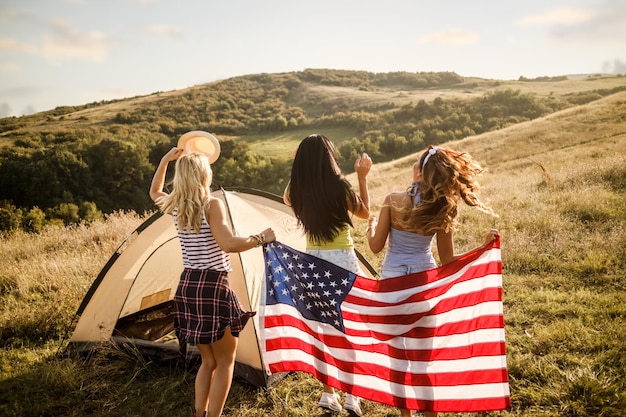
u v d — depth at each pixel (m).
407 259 3.12
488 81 171.88
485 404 3.03
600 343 4.13
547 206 9.12
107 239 9.49
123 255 4.70
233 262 4.26
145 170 59.81
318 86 177.00
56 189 51.69
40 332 5.25
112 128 105.75
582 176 11.25
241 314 3.24
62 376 4.11
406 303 3.15
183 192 3.14
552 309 4.95
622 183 10.25
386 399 3.27
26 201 50.91
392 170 29.06
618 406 3.31
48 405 3.81
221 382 3.23
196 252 3.20
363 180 3.48
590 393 3.46
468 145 27.84
